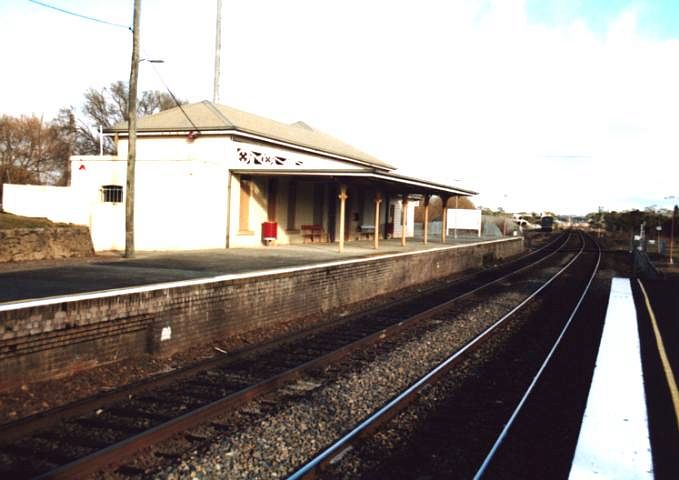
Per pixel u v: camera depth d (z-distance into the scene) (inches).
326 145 1126.4
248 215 828.0
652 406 306.5
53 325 306.2
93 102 2026.3
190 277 456.1
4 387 286.8
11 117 1726.1
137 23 610.5
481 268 1211.9
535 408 297.3
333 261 641.0
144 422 263.0
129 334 359.9
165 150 828.0
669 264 1312.7
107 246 741.3
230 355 378.3
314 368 361.7
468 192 1231.5
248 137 821.2
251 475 211.5
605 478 217.2
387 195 1407.5
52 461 219.9
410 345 434.0
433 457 232.1
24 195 797.2
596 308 658.8
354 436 241.8
